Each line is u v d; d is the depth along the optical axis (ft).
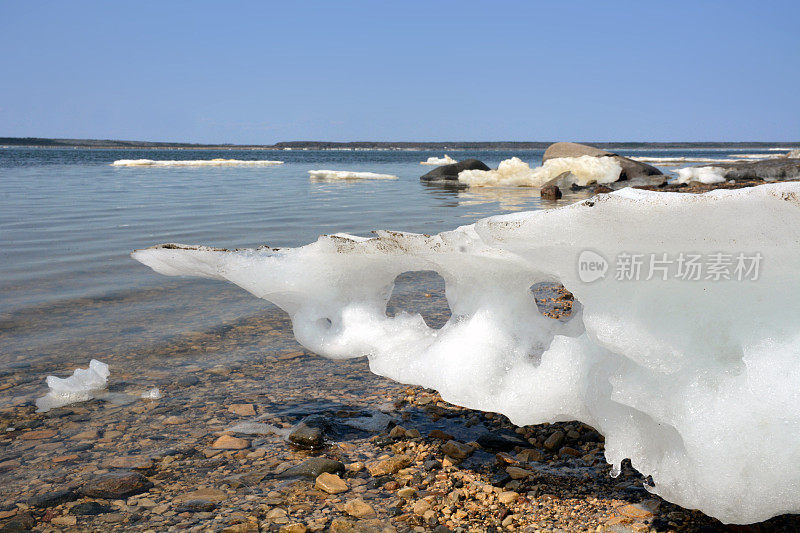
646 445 4.98
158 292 15.16
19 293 14.83
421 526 5.67
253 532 5.56
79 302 14.12
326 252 6.72
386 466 6.80
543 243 4.96
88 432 7.77
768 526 5.43
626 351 4.70
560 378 5.58
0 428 7.86
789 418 4.16
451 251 6.15
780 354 4.32
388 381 9.68
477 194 51.55
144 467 6.85
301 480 6.56
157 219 30.40
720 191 4.27
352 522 5.73
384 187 60.95
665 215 4.37
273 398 8.95
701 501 4.44
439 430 7.79
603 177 60.34
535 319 6.21
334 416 8.31
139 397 8.91
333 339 6.92
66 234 24.61
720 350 4.54
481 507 6.01
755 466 4.23
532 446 7.38
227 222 29.30
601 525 5.62
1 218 30.25
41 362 10.29
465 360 6.00
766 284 4.42
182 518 5.80
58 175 78.07
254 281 6.97
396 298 14.87
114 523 5.73
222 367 10.21
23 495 6.25
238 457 7.11
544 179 62.54
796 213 4.00
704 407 4.40
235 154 301.43
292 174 88.99
